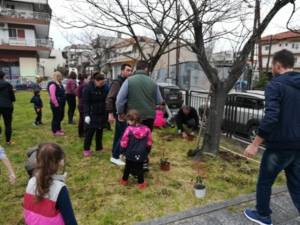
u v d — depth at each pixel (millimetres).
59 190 1850
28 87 30344
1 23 33312
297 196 2945
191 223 3219
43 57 43500
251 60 14203
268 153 2926
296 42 39156
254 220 3230
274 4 5191
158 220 3271
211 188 4266
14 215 3541
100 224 3285
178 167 5164
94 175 4758
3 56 34125
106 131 8062
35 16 34250
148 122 4617
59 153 1897
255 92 8547
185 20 5297
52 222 1845
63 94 7566
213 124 5793
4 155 3133
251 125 7750
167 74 24219
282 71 2857
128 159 4180
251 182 4508
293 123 2754
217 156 5812
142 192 4117
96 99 5602
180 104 11734
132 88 4492
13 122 9602
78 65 43281
